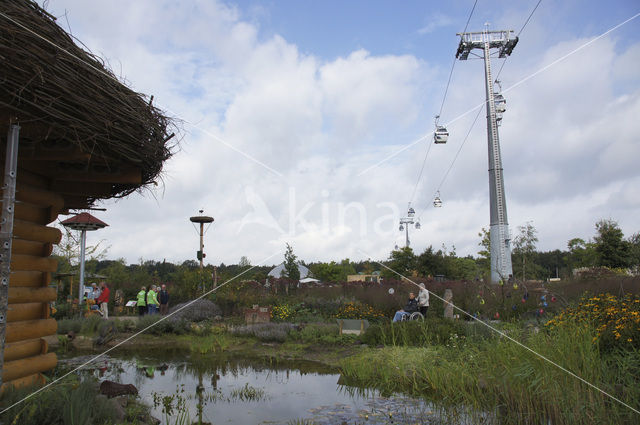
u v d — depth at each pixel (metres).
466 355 5.71
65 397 3.16
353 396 5.05
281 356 8.02
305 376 6.32
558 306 8.41
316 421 4.07
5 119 2.75
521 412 3.99
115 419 3.47
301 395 5.12
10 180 2.70
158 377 6.18
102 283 13.35
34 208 3.88
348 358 6.95
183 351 8.67
